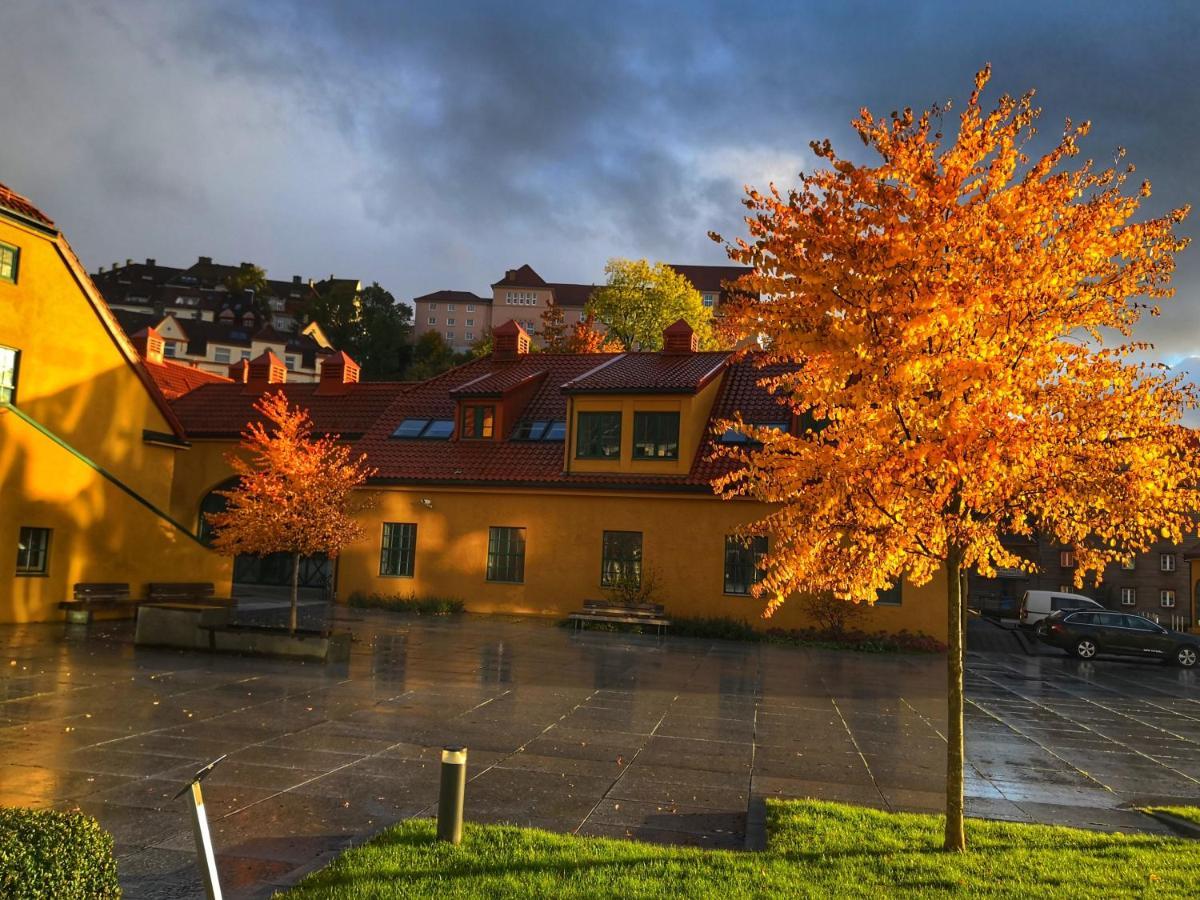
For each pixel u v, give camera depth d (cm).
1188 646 2677
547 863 621
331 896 545
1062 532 759
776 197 753
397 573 2934
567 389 2842
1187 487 770
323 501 1788
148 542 2444
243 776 865
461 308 13500
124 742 977
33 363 2297
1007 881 606
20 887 346
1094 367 723
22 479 2091
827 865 639
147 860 630
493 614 2800
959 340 698
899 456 687
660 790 891
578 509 2791
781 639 2431
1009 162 713
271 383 3784
